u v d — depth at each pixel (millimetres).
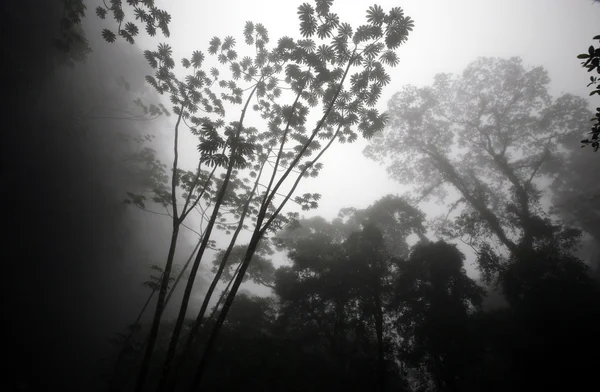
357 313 17094
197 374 7258
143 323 21734
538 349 14375
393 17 8977
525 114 28516
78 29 18859
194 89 12844
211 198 16375
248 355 12992
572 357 13289
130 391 14031
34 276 15555
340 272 17812
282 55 10727
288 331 18312
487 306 23234
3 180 14969
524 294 16891
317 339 16828
